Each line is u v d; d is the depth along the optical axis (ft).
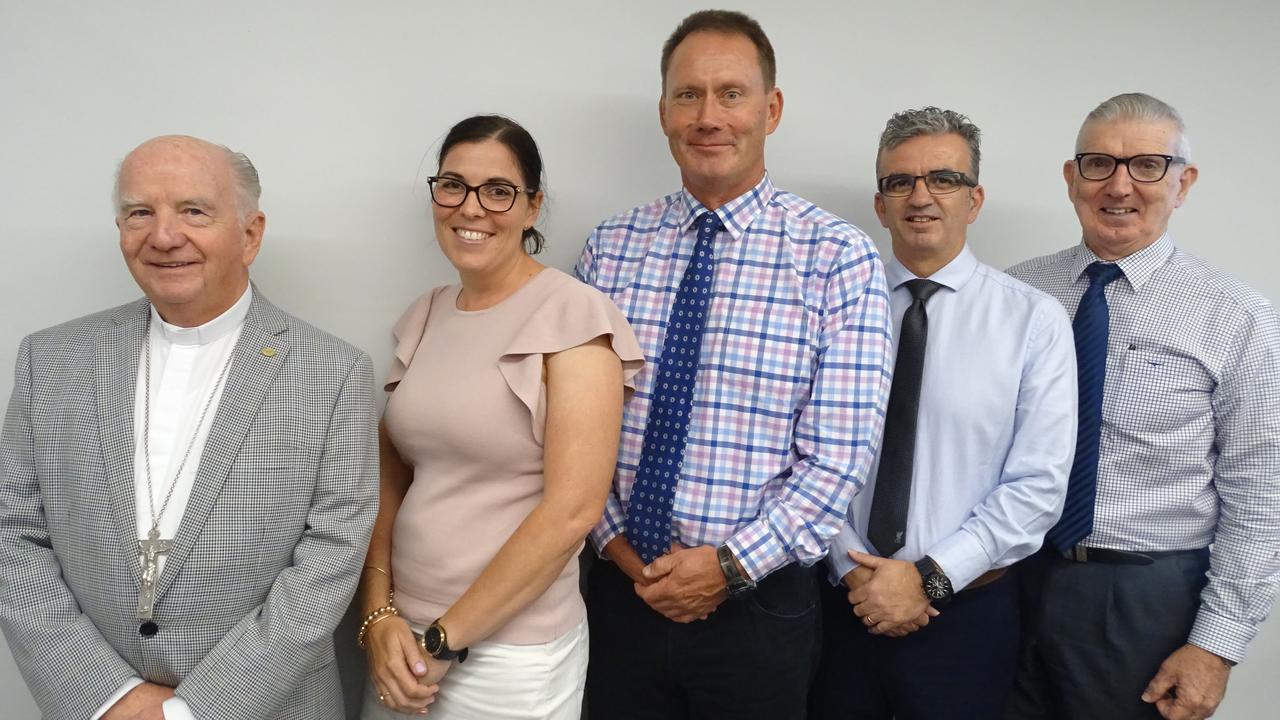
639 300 5.65
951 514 5.57
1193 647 5.68
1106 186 5.95
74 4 5.74
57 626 4.40
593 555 6.42
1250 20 7.44
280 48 6.03
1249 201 7.59
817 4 6.83
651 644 5.36
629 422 5.47
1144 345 5.89
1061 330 5.62
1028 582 6.10
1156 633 5.73
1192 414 5.78
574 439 4.62
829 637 6.08
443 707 4.82
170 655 4.38
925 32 7.02
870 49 6.95
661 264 5.69
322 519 4.70
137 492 4.53
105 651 4.39
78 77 5.80
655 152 6.69
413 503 5.00
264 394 4.62
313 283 6.23
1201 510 5.85
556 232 6.59
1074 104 7.30
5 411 5.91
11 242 5.82
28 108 5.76
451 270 6.43
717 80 5.24
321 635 4.53
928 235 5.74
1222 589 5.68
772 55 5.61
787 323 5.30
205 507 4.40
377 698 5.12
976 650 5.56
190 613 4.41
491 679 4.70
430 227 6.36
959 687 5.55
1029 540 5.38
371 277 6.31
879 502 5.63
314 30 6.06
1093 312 5.98
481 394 4.74
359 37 6.13
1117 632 5.77
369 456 4.91
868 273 5.26
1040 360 5.56
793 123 6.91
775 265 5.43
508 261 5.05
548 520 4.53
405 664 4.69
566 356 4.73
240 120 6.02
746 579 4.98
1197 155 7.52
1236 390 5.70
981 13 7.09
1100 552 5.82
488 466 4.77
